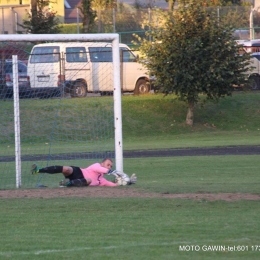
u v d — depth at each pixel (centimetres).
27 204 3919
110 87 9038
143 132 11262
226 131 11550
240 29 14962
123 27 15962
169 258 2656
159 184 5000
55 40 5041
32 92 8738
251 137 10612
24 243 2938
